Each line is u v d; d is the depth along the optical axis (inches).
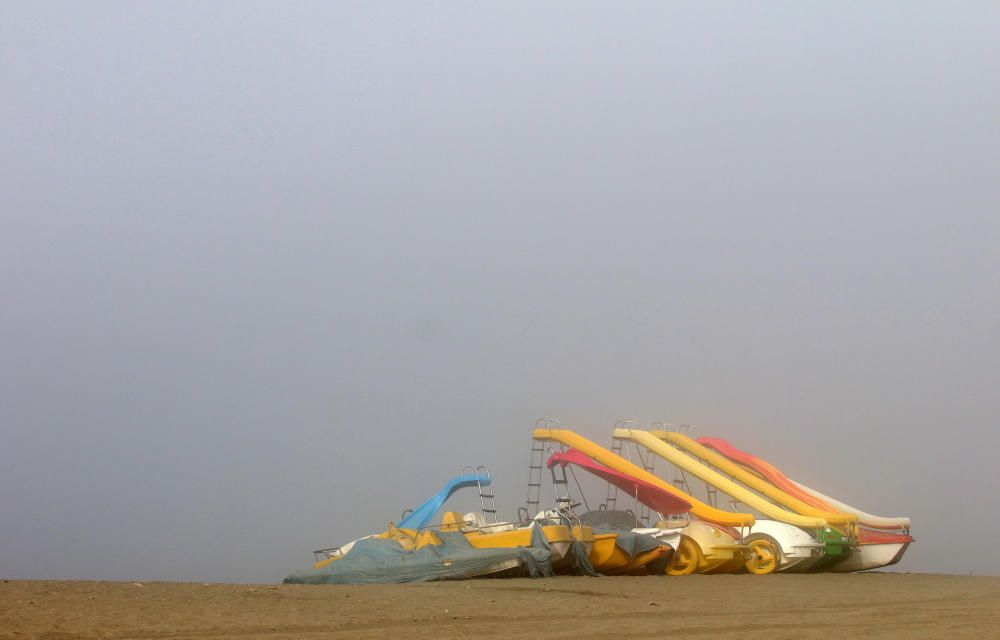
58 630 536.1
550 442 1766.7
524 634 569.3
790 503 1791.3
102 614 612.7
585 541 1294.3
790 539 1568.7
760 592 1027.9
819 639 558.3
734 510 1765.5
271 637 538.0
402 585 1072.8
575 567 1283.2
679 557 1438.2
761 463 1982.0
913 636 575.5
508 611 715.4
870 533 1849.2
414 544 1262.3
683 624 644.1
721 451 2022.6
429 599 806.5
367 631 574.2
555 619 668.1
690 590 1037.8
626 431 1911.9
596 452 1691.7
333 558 1385.3
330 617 642.8
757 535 1574.8
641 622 655.1
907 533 1867.6
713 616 712.4
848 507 1902.1
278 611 669.9
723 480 1740.9
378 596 824.3
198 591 798.5
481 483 1514.5
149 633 543.5
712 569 1453.0
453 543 1254.9
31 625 548.4
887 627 638.5
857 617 722.2
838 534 1637.6
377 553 1235.2
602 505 1770.4
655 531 1459.2
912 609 814.5
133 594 743.7
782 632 598.5
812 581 1316.4
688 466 1796.3
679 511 1637.6
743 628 622.2
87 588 779.4
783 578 1375.5
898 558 1784.0
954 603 898.7
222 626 582.6
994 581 1438.2
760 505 1672.0
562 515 1315.2
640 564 1359.5
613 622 652.1
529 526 1286.9
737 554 1465.3
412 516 1457.9
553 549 1231.5
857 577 1504.7
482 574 1168.2
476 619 658.2
